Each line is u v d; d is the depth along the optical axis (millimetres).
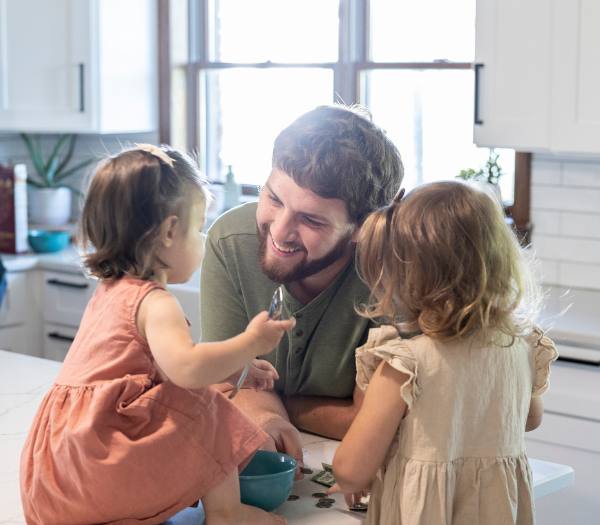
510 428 1603
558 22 3104
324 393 1942
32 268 4262
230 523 1483
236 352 1393
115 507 1432
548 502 3020
